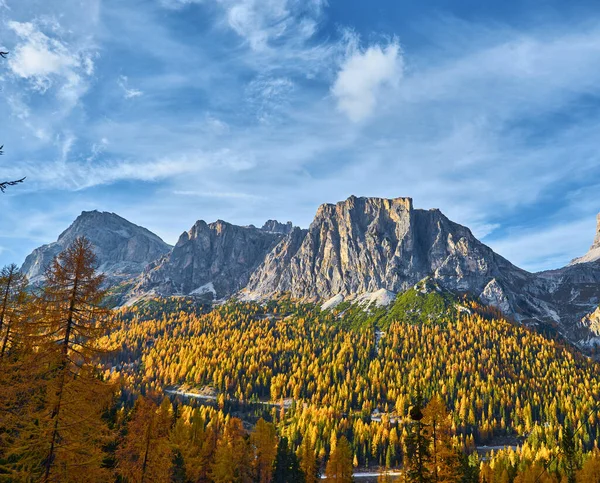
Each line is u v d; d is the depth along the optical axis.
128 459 40.81
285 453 91.38
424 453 39.03
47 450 21.89
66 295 23.69
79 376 23.09
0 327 23.28
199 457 74.44
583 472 85.38
